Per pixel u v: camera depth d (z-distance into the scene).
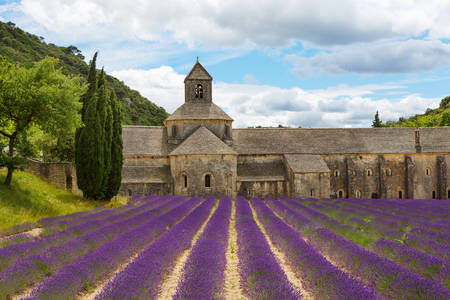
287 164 51.53
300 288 12.05
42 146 40.97
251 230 19.66
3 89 26.80
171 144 52.34
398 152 55.41
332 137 57.47
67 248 14.70
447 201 43.84
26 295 11.11
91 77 35.25
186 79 55.97
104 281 12.70
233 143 54.41
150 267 11.88
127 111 128.25
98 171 34.03
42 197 29.12
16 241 16.53
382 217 27.11
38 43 149.12
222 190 46.62
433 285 10.23
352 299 9.39
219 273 11.89
